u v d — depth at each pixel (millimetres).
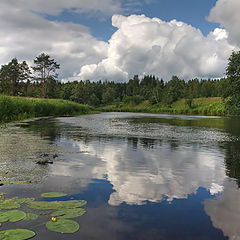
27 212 3324
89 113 51281
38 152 7617
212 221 3238
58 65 67812
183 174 5535
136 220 3232
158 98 112062
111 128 16625
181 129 16906
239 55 29625
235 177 5340
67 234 2826
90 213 3393
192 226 3104
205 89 106812
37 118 26203
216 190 4480
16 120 21906
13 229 2816
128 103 119875
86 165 6160
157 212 3488
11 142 9453
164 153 8016
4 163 6121
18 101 25375
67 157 7066
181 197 4102
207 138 12078
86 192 4219
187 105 85750
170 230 2992
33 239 2670
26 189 4297
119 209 3559
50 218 3166
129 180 4988
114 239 2754
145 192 4305
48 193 4059
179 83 117312
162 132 14562
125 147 9047
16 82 71375
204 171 5828
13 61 69750
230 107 31219
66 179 4941
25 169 5613
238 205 3795
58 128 15680
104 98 125062
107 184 4688
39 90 78438
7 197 3895
